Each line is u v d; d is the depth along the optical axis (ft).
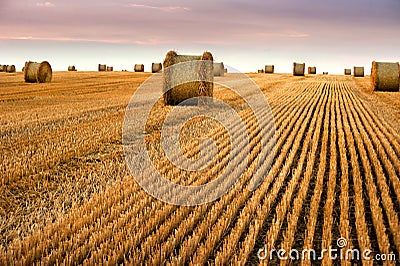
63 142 38.06
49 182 27.81
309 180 28.91
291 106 71.31
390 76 101.35
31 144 37.60
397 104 77.00
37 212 22.07
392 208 22.99
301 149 39.11
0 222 21.02
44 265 16.25
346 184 27.50
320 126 50.70
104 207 21.97
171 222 20.25
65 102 70.64
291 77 176.04
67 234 18.97
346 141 42.83
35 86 104.68
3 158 32.24
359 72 188.24
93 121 50.29
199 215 21.75
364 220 21.29
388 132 46.85
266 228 21.49
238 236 19.44
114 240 18.35
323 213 23.35
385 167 32.22
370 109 69.05
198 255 17.25
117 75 167.12
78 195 24.90
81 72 195.52
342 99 86.12
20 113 55.47
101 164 32.07
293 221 21.06
